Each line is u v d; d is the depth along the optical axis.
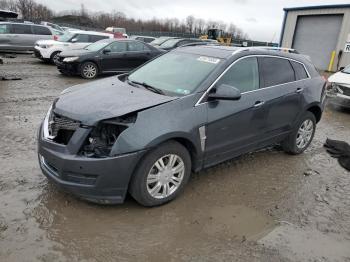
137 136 3.35
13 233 3.14
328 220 3.71
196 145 3.84
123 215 3.55
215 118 3.98
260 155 5.47
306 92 5.29
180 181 3.84
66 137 3.49
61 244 3.06
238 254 3.07
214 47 4.89
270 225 3.54
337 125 7.97
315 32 23.75
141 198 3.55
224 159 4.37
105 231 3.28
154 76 4.52
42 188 3.93
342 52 21.88
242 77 4.44
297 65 5.33
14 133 5.68
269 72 4.82
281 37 25.88
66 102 3.74
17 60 16.45
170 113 3.61
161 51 13.82
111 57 12.63
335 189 4.45
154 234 3.28
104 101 3.67
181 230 3.37
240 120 4.31
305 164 5.22
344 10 21.59
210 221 3.54
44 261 2.84
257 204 3.94
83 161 3.27
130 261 2.92
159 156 3.54
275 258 3.05
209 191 4.16
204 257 3.02
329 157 5.60
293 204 4.00
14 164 4.48
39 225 3.29
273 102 4.73
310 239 3.35
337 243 3.32
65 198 3.76
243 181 4.49
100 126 3.35
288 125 5.15
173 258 2.98
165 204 3.79
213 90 4.03
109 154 3.30
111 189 3.38
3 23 17.53
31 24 18.08
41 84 10.54
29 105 7.68
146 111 3.48
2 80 10.75
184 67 4.47
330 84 9.63
